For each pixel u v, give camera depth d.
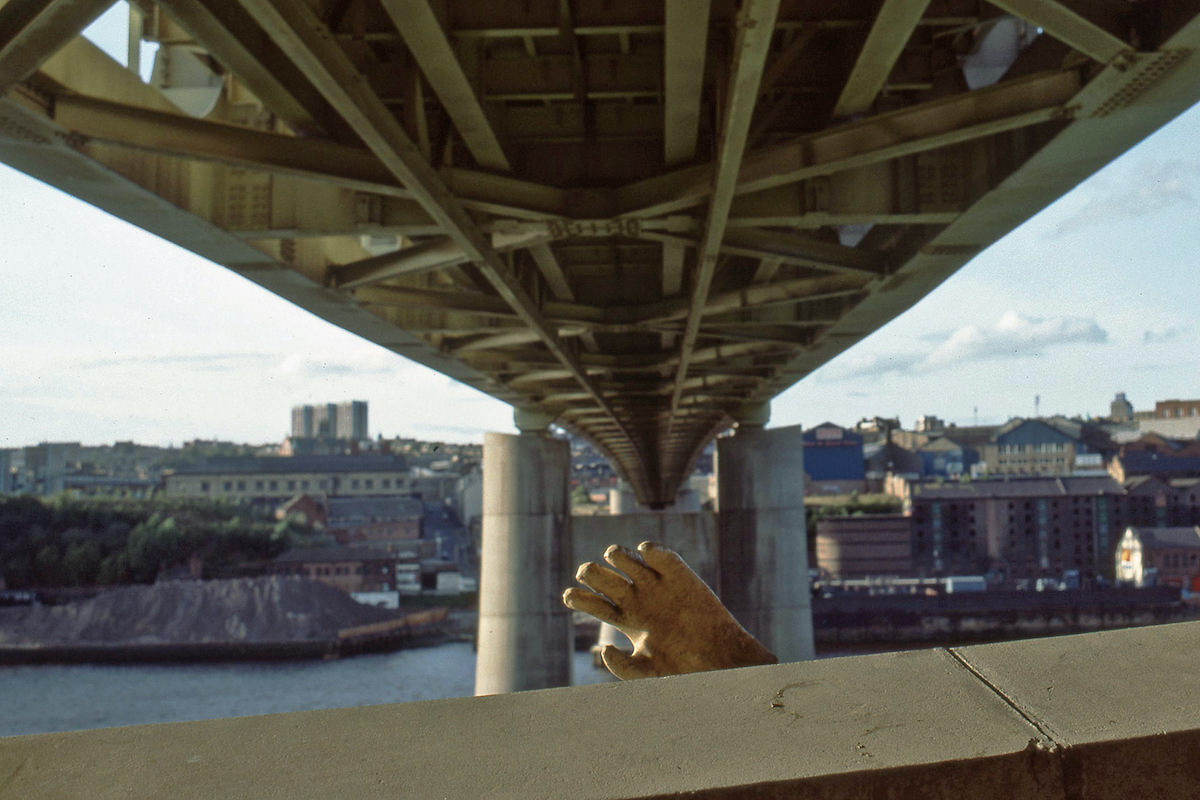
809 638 37.62
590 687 2.01
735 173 10.11
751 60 7.51
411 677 107.50
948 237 12.88
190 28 8.88
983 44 11.74
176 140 10.24
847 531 155.12
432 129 12.16
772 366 28.28
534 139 13.27
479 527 188.38
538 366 24.78
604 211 13.09
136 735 1.79
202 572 168.38
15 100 8.80
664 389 30.58
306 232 12.64
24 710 92.31
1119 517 155.50
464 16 9.89
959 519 155.75
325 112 11.48
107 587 163.88
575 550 38.56
